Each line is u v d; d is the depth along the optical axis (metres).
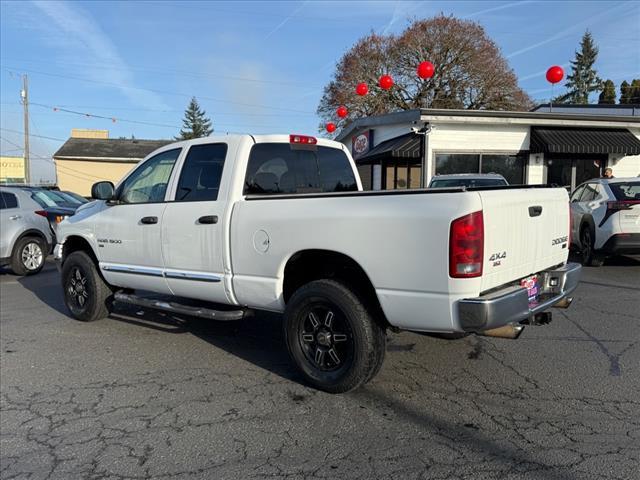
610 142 16.45
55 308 7.21
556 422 3.49
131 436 3.41
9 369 4.72
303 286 4.11
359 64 37.62
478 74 36.16
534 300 4.08
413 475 2.89
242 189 4.57
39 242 10.29
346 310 3.84
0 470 3.03
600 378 4.25
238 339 5.55
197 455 3.16
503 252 3.57
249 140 4.70
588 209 9.80
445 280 3.35
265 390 4.14
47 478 2.94
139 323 6.24
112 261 5.71
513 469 2.93
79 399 4.02
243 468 3.00
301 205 4.04
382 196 3.67
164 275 5.09
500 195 3.56
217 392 4.12
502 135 16.98
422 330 3.55
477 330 3.35
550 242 4.25
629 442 3.20
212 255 4.61
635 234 9.02
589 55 66.38
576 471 2.89
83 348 5.31
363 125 19.77
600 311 6.42
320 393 4.07
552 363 4.61
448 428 3.44
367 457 3.10
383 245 3.59
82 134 58.22
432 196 3.46
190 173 4.98
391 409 3.76
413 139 16.81
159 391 4.16
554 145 16.05
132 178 5.66
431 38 36.06
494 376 4.34
